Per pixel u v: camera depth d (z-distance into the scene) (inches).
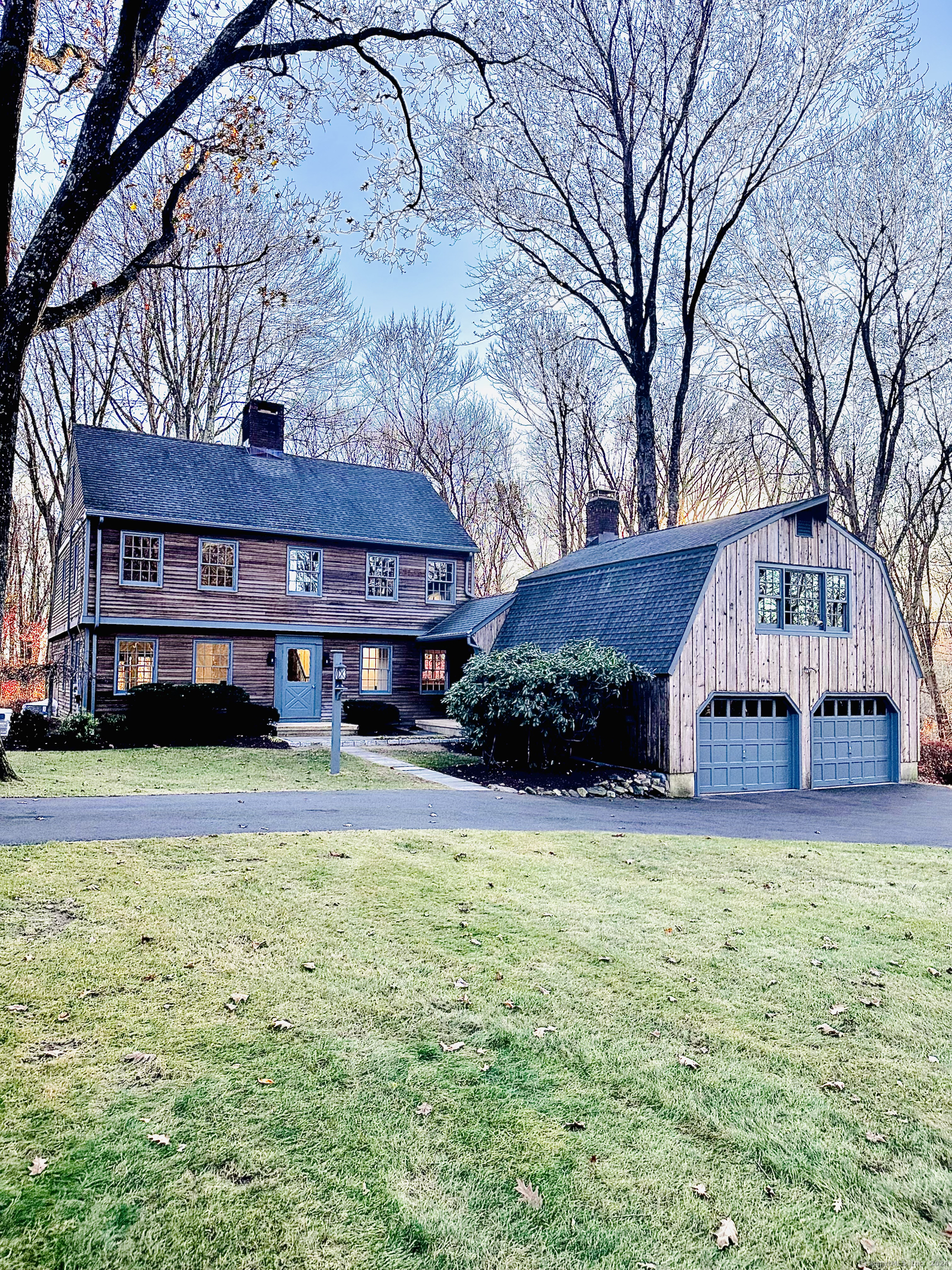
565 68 919.7
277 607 843.4
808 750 658.2
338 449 1519.4
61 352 1128.8
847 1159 121.0
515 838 335.3
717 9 882.1
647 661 596.7
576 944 205.6
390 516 956.6
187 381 1208.8
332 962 183.6
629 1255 99.0
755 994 180.4
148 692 645.9
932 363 1029.8
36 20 376.5
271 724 768.9
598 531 933.8
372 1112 125.8
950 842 403.9
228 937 194.1
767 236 1020.5
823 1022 167.2
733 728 619.5
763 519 629.9
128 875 235.5
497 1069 141.6
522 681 575.8
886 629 716.0
